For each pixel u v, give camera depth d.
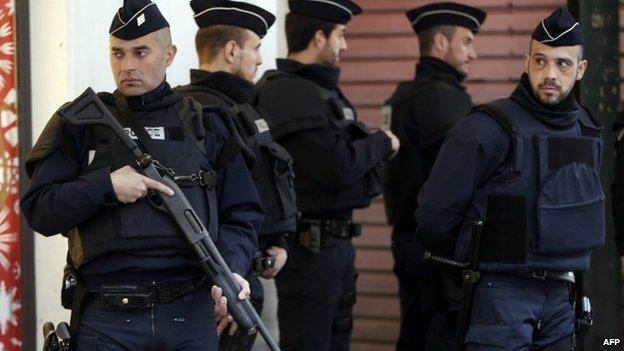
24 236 5.86
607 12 6.15
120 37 4.43
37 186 4.34
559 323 5.23
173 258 4.37
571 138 5.20
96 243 4.32
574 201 5.15
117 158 4.36
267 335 4.48
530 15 8.01
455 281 5.48
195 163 4.47
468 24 6.78
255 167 5.50
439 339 6.48
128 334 4.36
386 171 6.86
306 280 6.21
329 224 6.24
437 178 5.23
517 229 5.11
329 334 6.29
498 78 8.05
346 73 8.22
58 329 4.40
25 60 5.84
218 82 5.50
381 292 8.14
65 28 5.82
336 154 6.05
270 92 6.13
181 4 6.66
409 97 6.71
